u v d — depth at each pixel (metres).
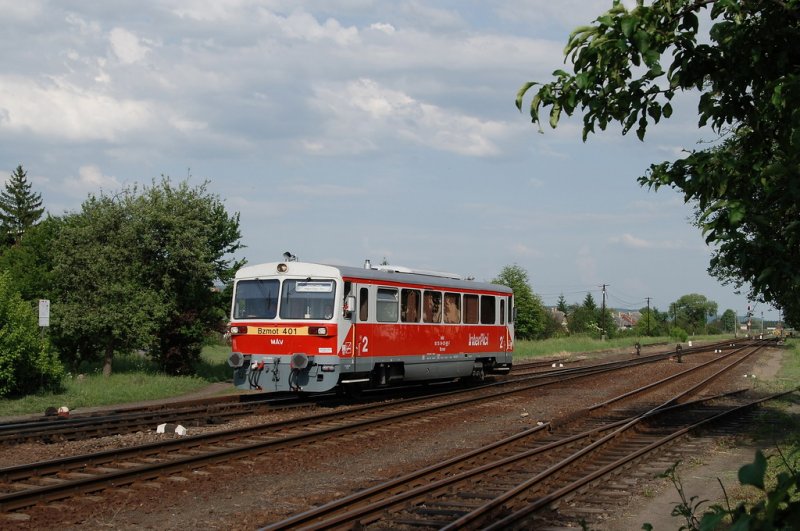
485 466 11.33
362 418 17.97
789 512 3.27
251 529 8.34
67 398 20.53
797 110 5.28
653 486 10.93
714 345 72.19
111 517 8.81
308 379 19.48
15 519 8.46
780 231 5.96
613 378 31.34
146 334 27.34
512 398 22.95
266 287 20.31
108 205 28.45
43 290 33.75
